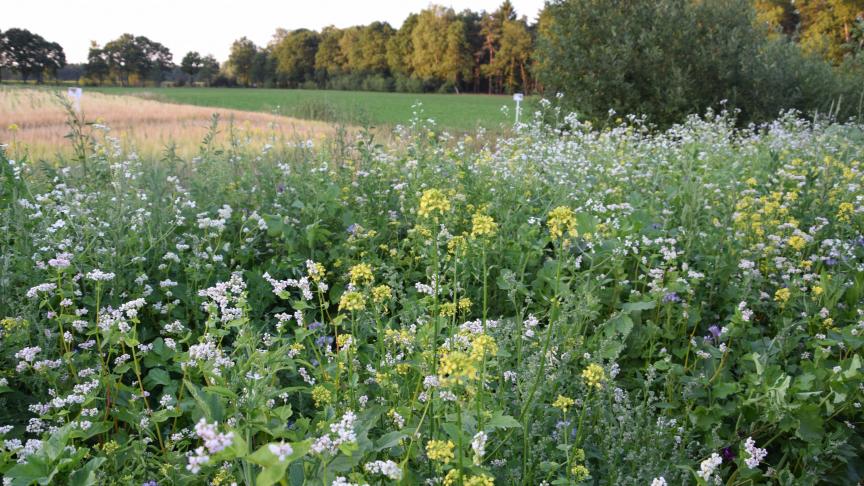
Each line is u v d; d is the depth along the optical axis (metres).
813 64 17.86
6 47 118.81
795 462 3.48
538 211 6.02
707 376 3.80
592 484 2.91
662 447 3.07
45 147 9.92
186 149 11.19
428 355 2.90
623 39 16.70
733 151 9.34
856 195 6.28
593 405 3.23
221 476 2.36
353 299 2.83
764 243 5.05
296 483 2.15
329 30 126.19
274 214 5.97
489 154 7.65
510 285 3.49
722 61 16.50
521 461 2.91
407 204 6.10
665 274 4.48
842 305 4.27
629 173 7.86
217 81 134.50
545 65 17.67
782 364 3.93
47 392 3.37
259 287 4.68
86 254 4.25
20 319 3.37
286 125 16.97
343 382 3.10
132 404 2.99
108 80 133.00
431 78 96.75
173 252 4.86
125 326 3.05
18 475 2.35
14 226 4.27
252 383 2.52
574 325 3.54
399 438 2.39
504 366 3.31
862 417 3.56
